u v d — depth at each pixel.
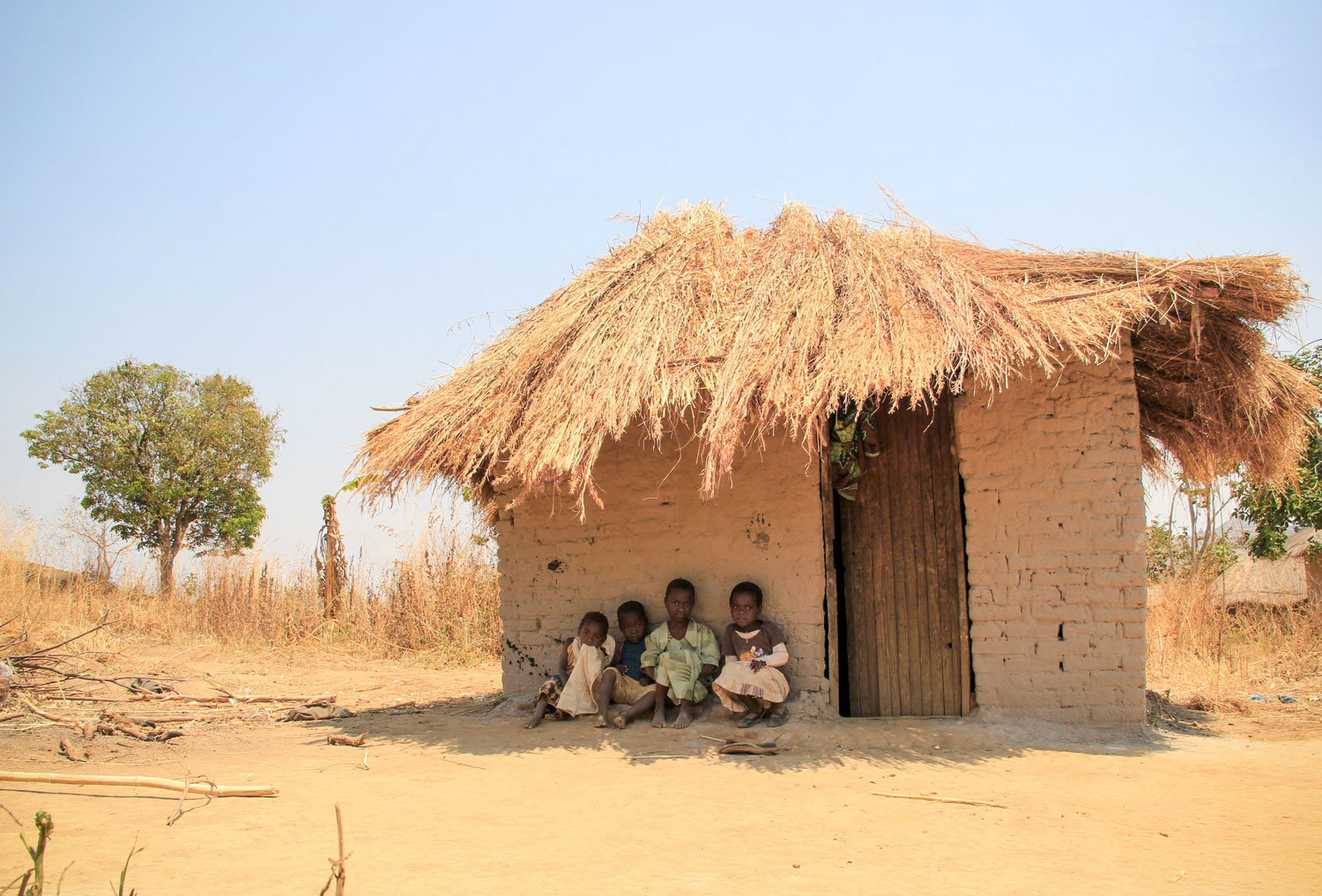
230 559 14.85
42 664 8.98
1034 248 7.53
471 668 12.09
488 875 3.68
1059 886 3.57
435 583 13.74
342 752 6.43
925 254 7.36
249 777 5.54
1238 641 11.14
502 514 8.23
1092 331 6.22
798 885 3.56
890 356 6.19
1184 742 6.60
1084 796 5.06
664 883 3.59
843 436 7.51
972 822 4.54
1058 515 6.83
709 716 7.11
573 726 7.16
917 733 6.51
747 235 8.73
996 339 6.23
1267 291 6.44
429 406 7.55
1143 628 6.66
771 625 7.11
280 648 13.18
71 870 3.66
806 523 7.20
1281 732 7.04
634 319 7.32
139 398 22.81
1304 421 8.00
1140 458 6.78
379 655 12.96
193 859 3.84
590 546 7.93
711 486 6.32
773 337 6.75
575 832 4.34
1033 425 6.91
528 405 7.18
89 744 6.28
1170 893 3.50
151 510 22.12
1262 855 3.99
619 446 7.91
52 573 13.80
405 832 4.33
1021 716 6.78
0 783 5.13
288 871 3.69
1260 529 14.45
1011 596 6.86
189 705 8.46
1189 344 7.22
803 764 5.92
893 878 3.65
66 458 22.08
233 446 23.27
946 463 7.34
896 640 7.36
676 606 7.22
